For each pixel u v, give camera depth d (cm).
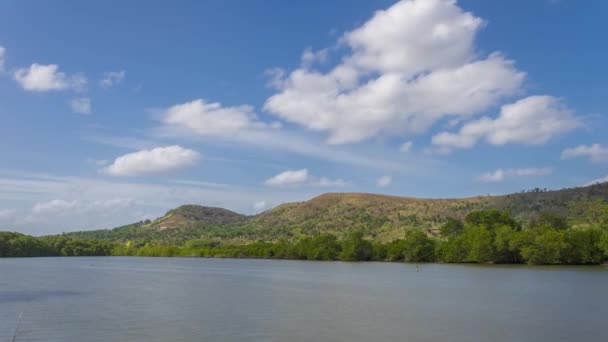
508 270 17175
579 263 19975
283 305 7738
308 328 5550
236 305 7725
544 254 19662
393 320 6150
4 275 15038
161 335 5138
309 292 9925
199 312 6850
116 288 10806
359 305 7719
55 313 6719
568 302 7956
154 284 12038
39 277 14175
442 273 16000
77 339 4931
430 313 6750
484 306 7519
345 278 14188
